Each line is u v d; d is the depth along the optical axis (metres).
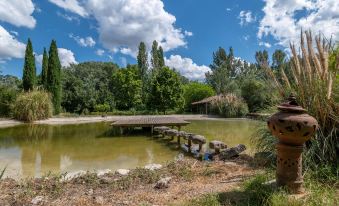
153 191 3.00
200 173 3.75
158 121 11.59
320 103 3.64
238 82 28.52
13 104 16.78
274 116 2.58
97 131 11.95
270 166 3.88
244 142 8.40
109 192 3.01
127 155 6.76
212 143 5.95
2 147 7.91
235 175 3.56
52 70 21.34
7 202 2.70
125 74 31.02
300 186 2.54
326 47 3.76
